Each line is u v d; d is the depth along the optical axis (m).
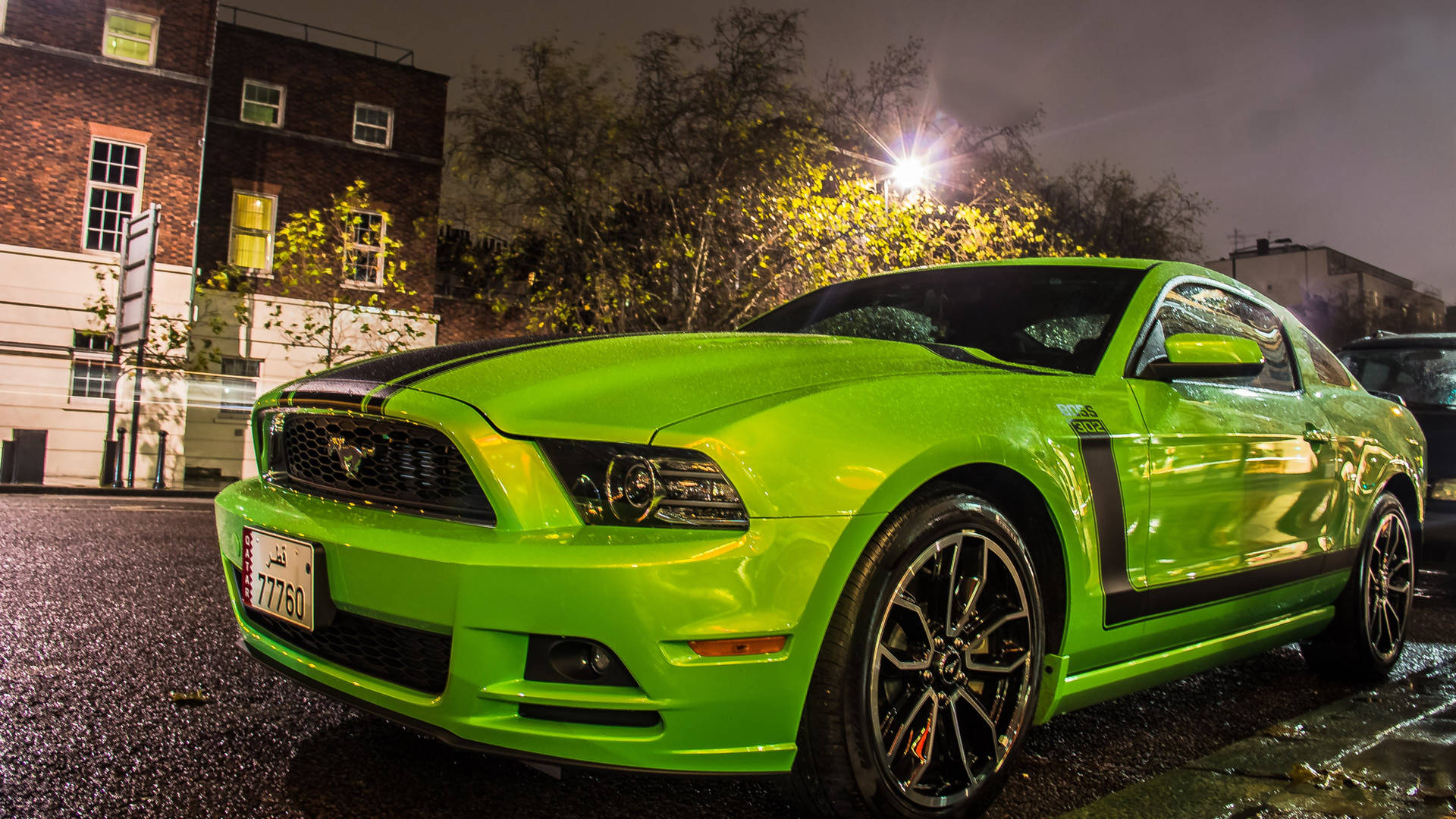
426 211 18.81
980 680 2.15
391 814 1.94
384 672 1.95
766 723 1.79
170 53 15.77
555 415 1.83
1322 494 3.13
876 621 1.86
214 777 2.08
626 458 1.78
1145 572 2.42
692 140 12.91
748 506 1.75
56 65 15.00
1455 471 6.35
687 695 1.72
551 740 1.75
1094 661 2.37
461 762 2.23
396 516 1.94
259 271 17.27
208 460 15.65
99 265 15.20
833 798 1.86
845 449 1.85
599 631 1.69
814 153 13.42
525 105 12.85
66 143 15.05
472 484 1.88
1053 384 2.35
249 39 17.59
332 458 2.13
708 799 2.10
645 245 13.41
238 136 17.42
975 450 2.01
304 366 17.45
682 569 1.69
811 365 2.13
